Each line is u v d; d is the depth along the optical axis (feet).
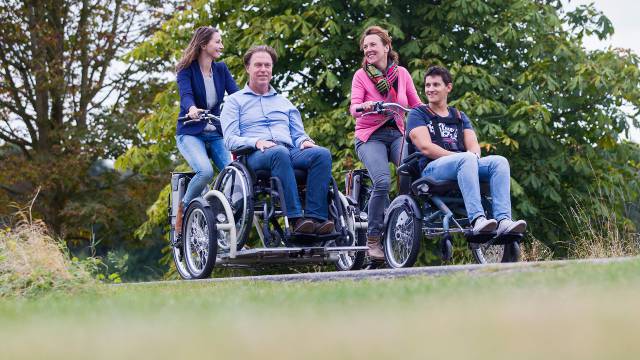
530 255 108.58
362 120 72.49
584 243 99.25
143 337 18.49
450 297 27.55
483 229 60.34
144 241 226.38
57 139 216.74
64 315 29.89
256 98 69.82
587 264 40.81
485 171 63.62
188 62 71.92
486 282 33.40
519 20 148.87
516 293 27.99
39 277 53.62
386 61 74.08
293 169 65.46
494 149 141.90
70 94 216.33
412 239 64.08
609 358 12.95
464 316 19.79
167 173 220.23
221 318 23.24
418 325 18.10
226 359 14.10
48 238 58.90
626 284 29.60
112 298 40.73
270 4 157.99
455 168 62.49
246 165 66.08
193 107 69.51
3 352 17.38
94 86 220.23
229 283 52.90
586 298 24.07
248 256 64.80
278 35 149.18
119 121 211.82
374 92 73.26
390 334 16.51
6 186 220.02
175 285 55.36
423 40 148.87
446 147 66.54
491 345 14.26
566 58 152.05
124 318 25.90
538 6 156.87
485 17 150.00
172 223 73.61
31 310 34.30
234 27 161.89
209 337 17.47
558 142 149.28
